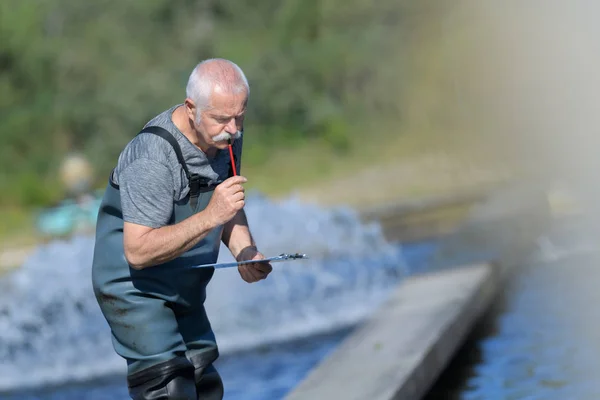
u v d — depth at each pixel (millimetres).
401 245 31625
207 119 9711
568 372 15305
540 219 28297
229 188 9758
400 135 69062
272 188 57750
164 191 10031
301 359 19531
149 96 76500
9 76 83688
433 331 15258
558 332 17828
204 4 87188
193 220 9844
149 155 10047
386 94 73250
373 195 50344
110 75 80938
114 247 10688
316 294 23734
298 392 12898
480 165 57844
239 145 10742
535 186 32125
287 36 83188
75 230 40750
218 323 22047
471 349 17281
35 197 65750
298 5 83500
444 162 59688
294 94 75125
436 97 69688
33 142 76438
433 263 21953
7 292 25047
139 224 9969
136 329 10648
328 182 57344
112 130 75375
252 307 22562
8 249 42219
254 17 87250
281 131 73625
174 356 10695
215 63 9797
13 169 73875
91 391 19516
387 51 76188
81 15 85375
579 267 24188
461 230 25781
